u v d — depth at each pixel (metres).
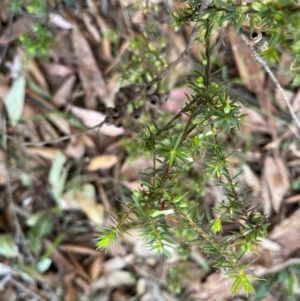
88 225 0.53
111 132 0.50
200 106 0.26
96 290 0.52
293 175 0.49
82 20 0.48
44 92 0.51
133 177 0.50
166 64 0.41
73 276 0.52
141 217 0.27
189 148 0.26
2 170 0.51
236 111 0.26
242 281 0.26
